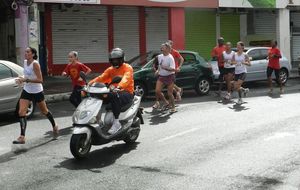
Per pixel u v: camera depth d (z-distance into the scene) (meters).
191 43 26.53
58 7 22.38
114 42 23.89
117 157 8.39
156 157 8.34
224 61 15.82
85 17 23.09
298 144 9.09
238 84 15.10
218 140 9.57
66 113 13.78
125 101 8.84
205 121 11.78
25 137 10.30
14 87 12.38
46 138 10.19
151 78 16.34
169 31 24.47
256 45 28.30
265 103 14.79
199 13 26.67
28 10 19.55
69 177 7.21
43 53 22.56
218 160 8.02
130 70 9.09
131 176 7.20
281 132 10.21
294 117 12.04
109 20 23.67
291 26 30.52
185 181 6.88
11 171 7.63
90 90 8.45
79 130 8.11
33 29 19.70
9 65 12.52
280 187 6.54
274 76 20.39
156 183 6.81
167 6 23.92
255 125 11.09
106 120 8.63
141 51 24.53
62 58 22.69
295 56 30.47
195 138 9.82
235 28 28.03
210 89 19.41
